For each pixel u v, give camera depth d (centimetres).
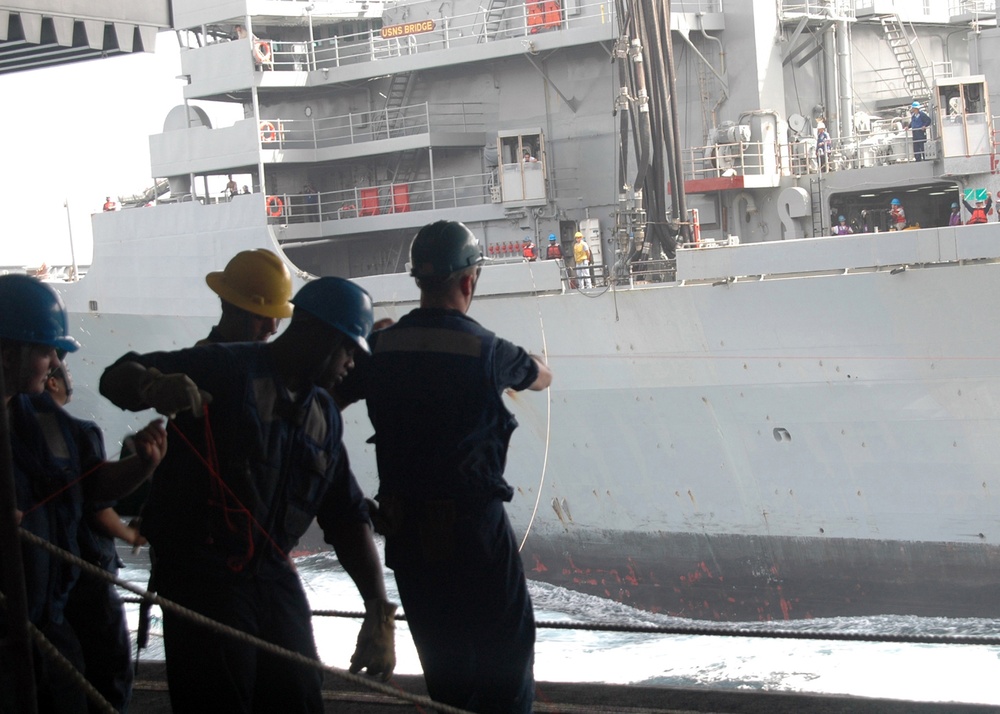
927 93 2122
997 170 1697
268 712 308
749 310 1512
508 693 323
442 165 2302
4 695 301
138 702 452
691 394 1587
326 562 1814
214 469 287
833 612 1544
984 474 1404
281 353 296
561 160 2128
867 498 1495
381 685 272
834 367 1474
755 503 1582
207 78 2288
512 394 341
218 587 291
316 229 2236
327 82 2270
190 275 2195
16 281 310
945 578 1459
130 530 387
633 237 1789
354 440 1878
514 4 2203
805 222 1883
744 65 1952
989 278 1334
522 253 2103
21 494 308
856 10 2112
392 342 319
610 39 1984
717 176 1891
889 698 409
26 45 703
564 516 1753
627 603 1702
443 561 309
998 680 1166
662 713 409
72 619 366
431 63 2159
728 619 1620
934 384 1409
